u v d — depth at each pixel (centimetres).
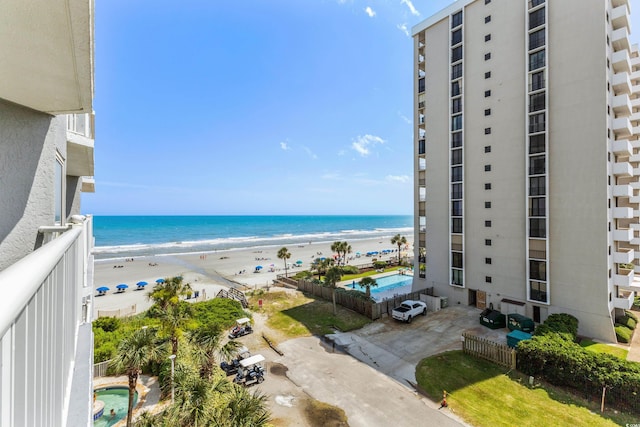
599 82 1806
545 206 1992
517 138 2152
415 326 2095
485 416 1166
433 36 2683
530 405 1216
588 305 1828
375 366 1572
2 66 243
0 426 100
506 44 2214
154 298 1686
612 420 1116
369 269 4444
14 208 280
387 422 1156
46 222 329
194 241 9194
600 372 1232
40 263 151
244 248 7562
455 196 2509
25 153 298
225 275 4328
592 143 1827
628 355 1586
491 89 2291
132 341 1233
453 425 1130
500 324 2009
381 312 2320
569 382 1299
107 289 3391
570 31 1912
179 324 1505
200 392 1029
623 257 1898
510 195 2183
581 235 1862
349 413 1210
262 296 2919
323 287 2848
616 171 1936
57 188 415
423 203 2777
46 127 330
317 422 1162
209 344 1391
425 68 2738
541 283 2008
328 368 1557
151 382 1482
